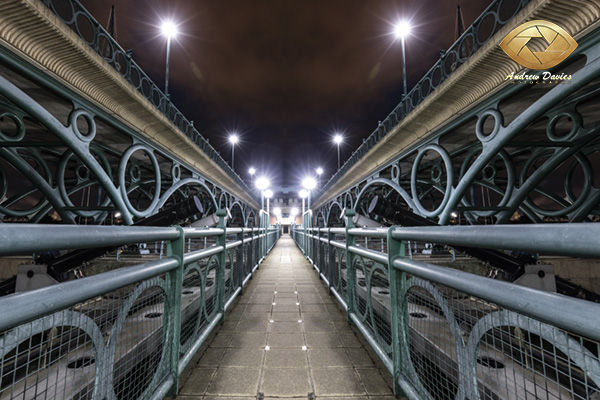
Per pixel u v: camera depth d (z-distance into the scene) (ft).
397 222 22.61
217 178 64.90
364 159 48.96
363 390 7.38
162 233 6.04
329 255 18.86
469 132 32.07
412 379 6.30
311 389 7.42
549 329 2.72
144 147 34.91
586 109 26.02
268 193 91.56
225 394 7.18
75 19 20.59
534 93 21.83
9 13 16.58
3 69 20.77
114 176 53.98
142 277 4.96
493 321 3.54
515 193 28.48
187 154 45.55
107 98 26.00
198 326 8.86
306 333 11.39
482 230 3.52
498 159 40.88
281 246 76.84
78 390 3.64
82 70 22.12
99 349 3.93
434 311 5.28
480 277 3.65
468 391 4.00
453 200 26.84
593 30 14.46
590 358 2.32
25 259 49.62
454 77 22.56
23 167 28.25
